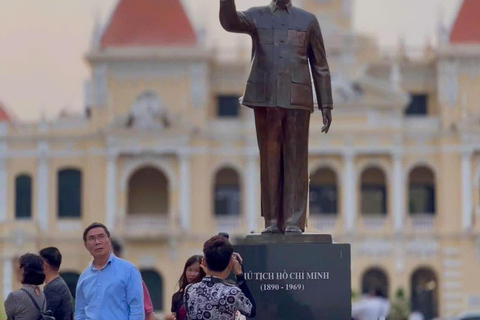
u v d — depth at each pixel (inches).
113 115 3334.2
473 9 3457.2
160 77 3346.5
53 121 3376.0
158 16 3398.1
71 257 3344.0
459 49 3344.0
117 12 3398.1
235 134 3339.1
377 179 3430.1
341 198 3316.9
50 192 3366.1
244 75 3447.3
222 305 636.7
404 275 3304.6
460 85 3351.4
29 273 762.8
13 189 3368.6
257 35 753.6
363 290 3383.4
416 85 3469.5
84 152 3363.7
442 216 3321.9
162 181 3422.7
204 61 3344.0
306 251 733.9
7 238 3319.4
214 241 648.4
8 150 3376.0
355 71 3334.2
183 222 3304.6
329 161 3324.3
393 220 3314.5
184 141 3309.5
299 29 754.8
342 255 734.5
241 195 3363.7
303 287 732.0
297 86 749.3
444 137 3321.9
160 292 3307.1
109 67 3339.1
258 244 733.9
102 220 3316.9
